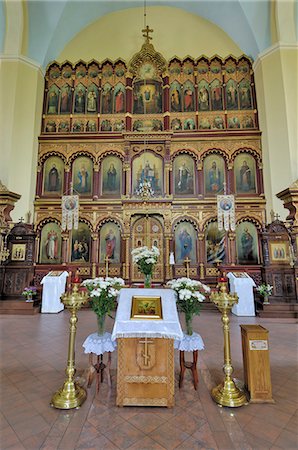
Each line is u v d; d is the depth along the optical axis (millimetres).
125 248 10703
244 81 12102
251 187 11195
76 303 3543
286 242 9055
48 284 9016
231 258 10562
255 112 11680
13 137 10570
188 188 11305
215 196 11188
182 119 11891
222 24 12414
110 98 12242
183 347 3709
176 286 3969
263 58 11156
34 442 2650
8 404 3348
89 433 2785
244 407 3289
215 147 11477
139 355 3350
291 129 10227
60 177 11562
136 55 12055
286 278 8836
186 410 3217
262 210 10875
